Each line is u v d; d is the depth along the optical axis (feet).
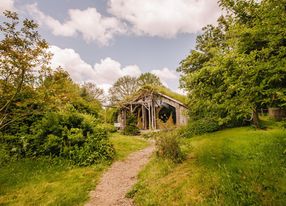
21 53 24.31
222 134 37.86
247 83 15.19
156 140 29.60
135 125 72.54
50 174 28.17
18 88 25.41
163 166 25.55
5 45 23.00
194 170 21.70
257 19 15.46
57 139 34.06
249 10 17.19
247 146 25.07
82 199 21.13
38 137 34.78
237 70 15.03
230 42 17.76
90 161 32.50
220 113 20.86
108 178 27.09
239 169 18.86
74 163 32.09
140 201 19.04
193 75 21.40
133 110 85.66
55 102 29.43
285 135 27.27
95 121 41.75
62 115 37.78
